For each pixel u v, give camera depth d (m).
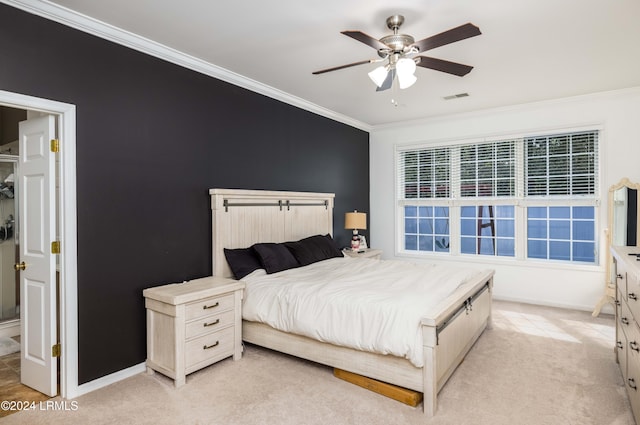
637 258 2.38
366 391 2.60
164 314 2.76
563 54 3.23
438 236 5.76
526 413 2.31
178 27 2.76
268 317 3.02
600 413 2.31
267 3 2.42
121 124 2.86
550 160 4.83
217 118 3.66
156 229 3.09
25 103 2.33
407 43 2.42
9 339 3.76
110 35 2.75
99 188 2.71
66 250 2.52
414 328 2.34
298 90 4.27
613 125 4.38
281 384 2.71
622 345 2.73
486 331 3.83
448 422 2.22
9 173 3.94
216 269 3.52
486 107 4.98
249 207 3.88
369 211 6.26
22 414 2.33
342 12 2.54
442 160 5.65
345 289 2.88
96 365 2.68
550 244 4.90
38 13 2.39
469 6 2.45
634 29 2.76
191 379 2.80
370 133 6.27
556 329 3.88
